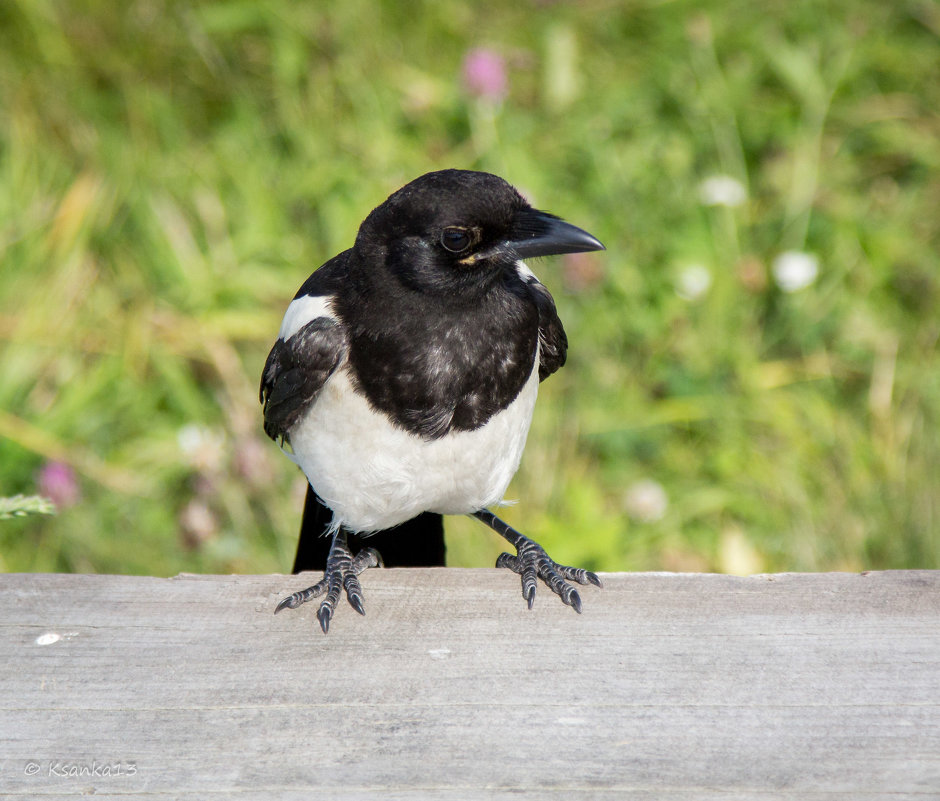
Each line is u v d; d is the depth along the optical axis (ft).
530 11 44.16
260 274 37.17
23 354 35.06
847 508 33.12
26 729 14.46
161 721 14.60
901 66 43.21
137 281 37.22
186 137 40.86
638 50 43.42
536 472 33.19
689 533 32.89
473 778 13.71
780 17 44.32
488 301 20.61
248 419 34.32
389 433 20.74
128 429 34.22
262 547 31.99
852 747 14.08
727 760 13.92
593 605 16.76
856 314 37.17
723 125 40.93
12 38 41.78
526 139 40.40
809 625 16.19
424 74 41.91
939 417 34.71
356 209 37.88
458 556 31.37
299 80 41.83
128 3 42.60
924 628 16.10
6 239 37.63
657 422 34.37
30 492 33.24
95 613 16.60
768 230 38.81
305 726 14.51
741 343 36.14
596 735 14.30
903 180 41.11
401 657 15.70
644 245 37.68
